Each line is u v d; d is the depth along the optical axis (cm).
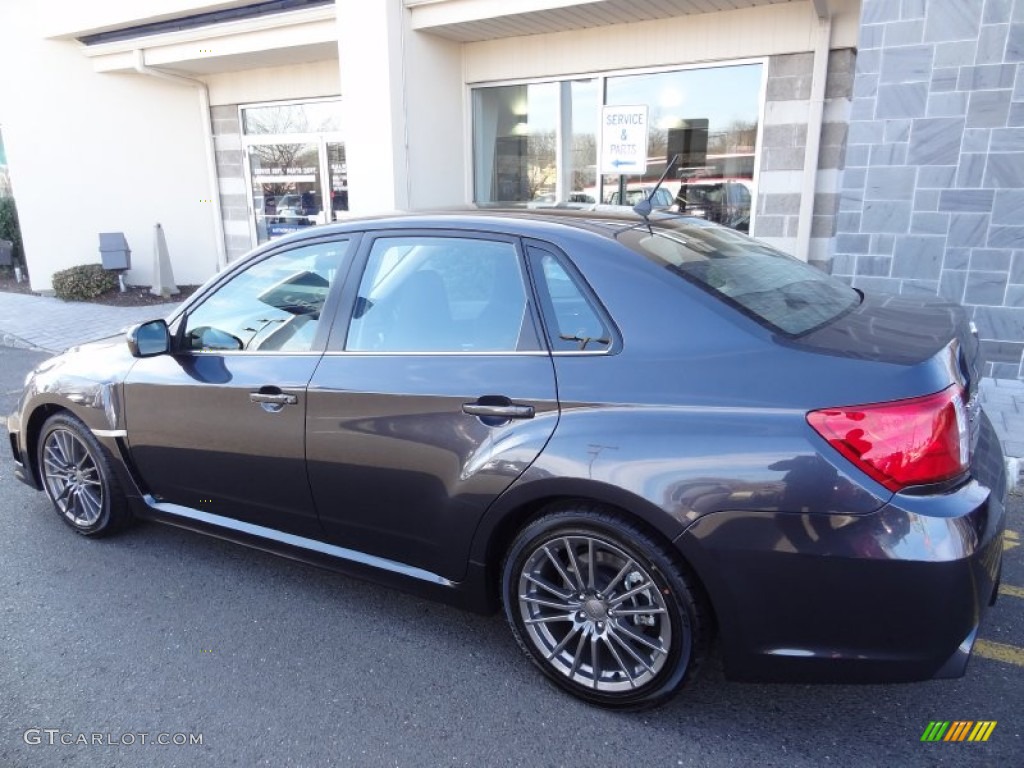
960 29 565
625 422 236
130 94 1186
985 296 603
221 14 965
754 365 228
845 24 679
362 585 351
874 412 211
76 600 337
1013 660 285
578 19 761
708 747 244
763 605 223
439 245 290
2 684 279
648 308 247
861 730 251
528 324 264
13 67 1134
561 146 858
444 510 273
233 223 1220
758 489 218
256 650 299
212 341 341
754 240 338
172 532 406
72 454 390
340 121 1066
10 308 1105
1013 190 577
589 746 246
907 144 600
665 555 235
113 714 263
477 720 259
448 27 800
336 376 295
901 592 209
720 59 741
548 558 264
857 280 643
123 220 1227
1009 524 393
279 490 318
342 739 250
